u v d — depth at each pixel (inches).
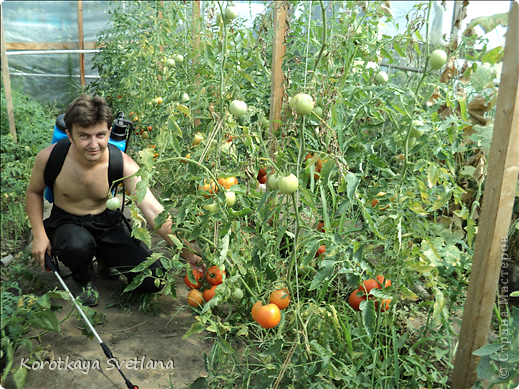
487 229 64.2
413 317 95.2
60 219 102.0
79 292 105.3
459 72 115.9
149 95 161.5
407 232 77.2
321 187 76.8
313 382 71.6
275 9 100.9
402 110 73.8
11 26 311.6
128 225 106.4
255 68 121.3
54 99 341.4
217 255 81.6
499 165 61.7
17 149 200.8
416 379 73.4
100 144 90.0
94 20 346.6
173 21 136.3
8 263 103.2
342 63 91.4
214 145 82.7
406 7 176.9
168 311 103.7
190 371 83.7
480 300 65.9
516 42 57.7
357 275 68.9
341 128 75.2
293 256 68.4
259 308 71.7
